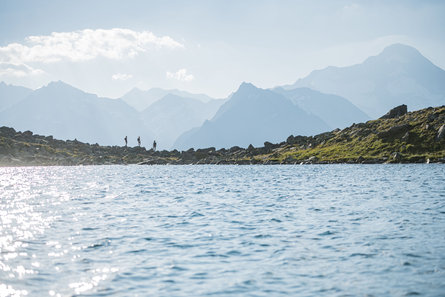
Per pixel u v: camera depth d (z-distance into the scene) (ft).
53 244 79.66
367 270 60.75
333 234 86.79
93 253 72.28
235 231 92.02
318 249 73.97
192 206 139.13
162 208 134.10
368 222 100.83
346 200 149.07
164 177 328.70
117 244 79.46
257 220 107.14
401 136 571.28
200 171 435.53
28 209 132.67
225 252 72.59
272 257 68.90
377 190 184.24
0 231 93.30
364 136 631.56
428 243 76.95
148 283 55.88
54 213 122.83
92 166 654.94
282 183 243.60
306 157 608.19
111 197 171.53
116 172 430.61
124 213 122.21
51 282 56.44
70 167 612.29
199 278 57.93
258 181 266.77
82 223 104.17
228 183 252.83
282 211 123.34
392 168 383.45
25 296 51.08
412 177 263.29
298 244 78.18
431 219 103.71
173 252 72.84
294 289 53.16
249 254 71.05
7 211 127.85
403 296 50.01
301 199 155.74
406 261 64.95
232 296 50.80
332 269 61.67
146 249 75.25
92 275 59.47
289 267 63.00
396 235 84.58
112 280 57.16
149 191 200.44
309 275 58.90
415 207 126.72
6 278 58.18
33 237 86.43
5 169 536.42
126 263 65.82
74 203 149.79
